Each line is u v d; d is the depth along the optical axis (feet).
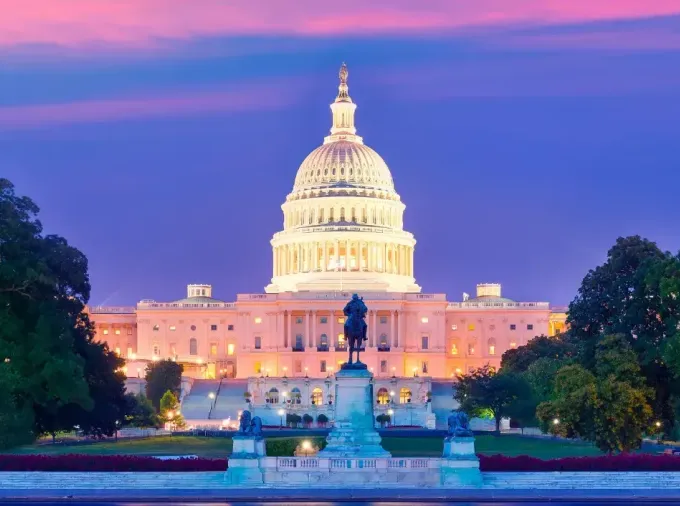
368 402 357.20
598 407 427.33
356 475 339.36
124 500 316.60
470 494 321.52
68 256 494.18
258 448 344.90
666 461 352.69
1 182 479.41
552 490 329.93
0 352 454.40
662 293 435.94
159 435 634.84
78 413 503.20
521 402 652.48
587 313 481.05
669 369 442.09
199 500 314.76
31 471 349.20
